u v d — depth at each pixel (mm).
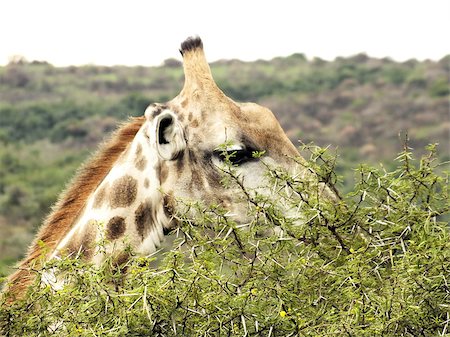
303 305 12023
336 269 12133
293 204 13086
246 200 14586
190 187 15445
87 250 14672
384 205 12781
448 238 12195
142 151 15375
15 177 62375
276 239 12516
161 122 15375
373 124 90188
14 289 13891
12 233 47062
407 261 11711
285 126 92500
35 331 12273
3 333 12492
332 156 13102
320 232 12773
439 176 12781
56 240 15258
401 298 11500
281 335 11664
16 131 81500
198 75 16109
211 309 11617
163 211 15320
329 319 11516
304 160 13766
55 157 71500
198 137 15648
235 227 12898
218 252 12680
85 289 12156
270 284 12094
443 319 11633
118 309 11844
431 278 11609
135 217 15133
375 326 11297
